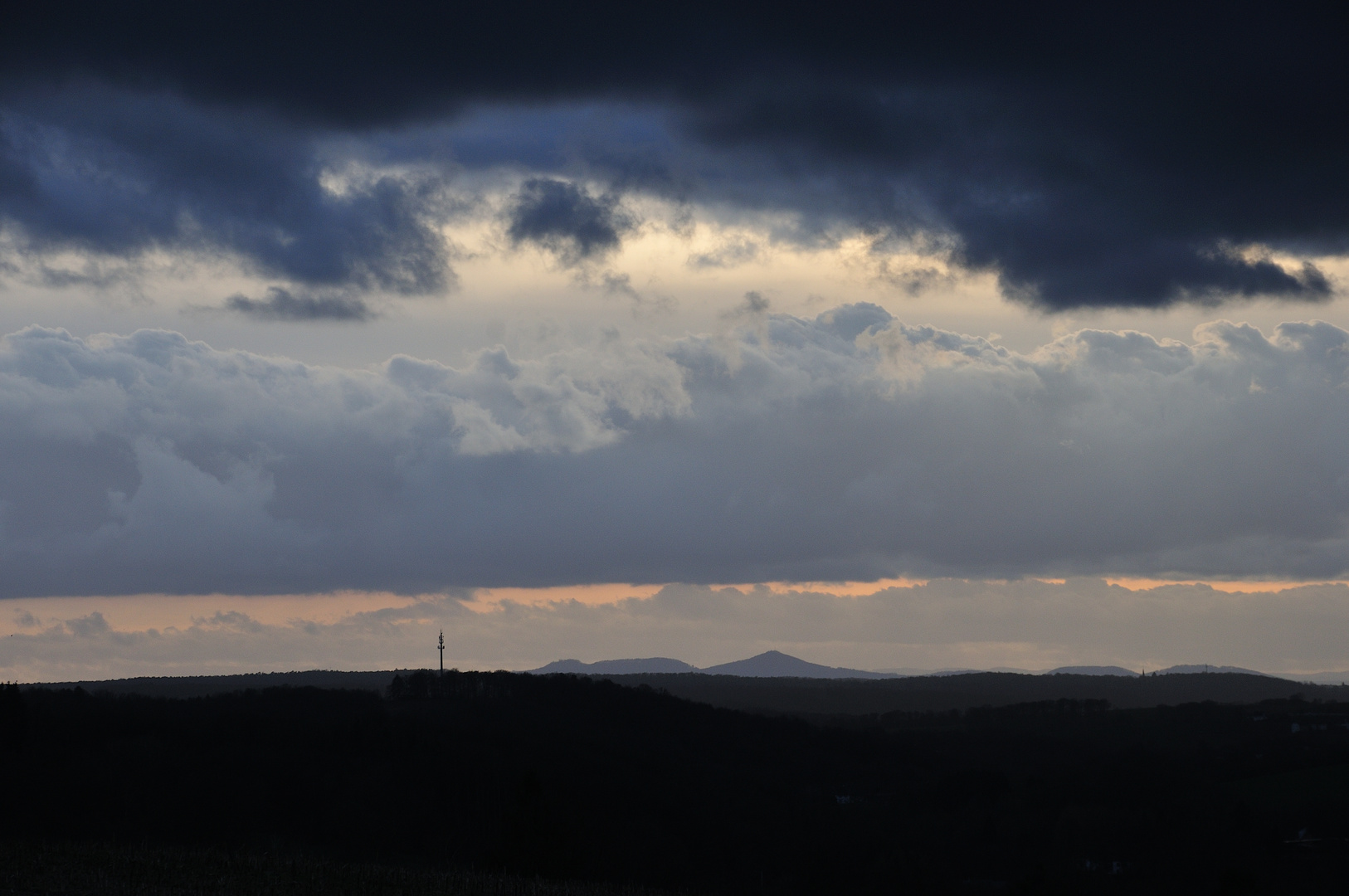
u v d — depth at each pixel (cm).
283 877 6606
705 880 12519
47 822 11075
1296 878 12375
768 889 12738
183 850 7838
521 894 7062
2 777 11769
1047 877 10312
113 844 8506
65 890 5612
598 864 10581
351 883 6644
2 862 6256
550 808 9131
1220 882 9419
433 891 6712
